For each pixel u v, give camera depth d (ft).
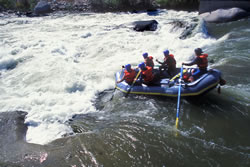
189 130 17.19
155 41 37.73
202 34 37.91
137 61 31.27
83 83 25.39
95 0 65.26
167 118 18.83
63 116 20.24
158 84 21.77
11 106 21.56
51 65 30.37
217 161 14.24
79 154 15.33
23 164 14.69
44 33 43.50
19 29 46.16
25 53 33.94
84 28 46.37
